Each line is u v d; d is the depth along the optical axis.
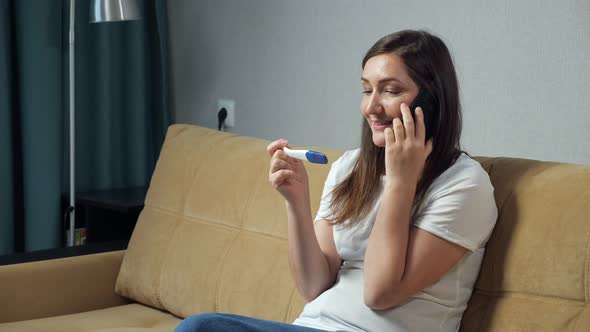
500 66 2.35
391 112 1.53
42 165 2.98
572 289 1.38
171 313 2.25
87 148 3.19
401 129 1.46
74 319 2.18
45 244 3.01
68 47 3.05
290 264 1.71
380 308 1.48
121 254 2.43
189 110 3.34
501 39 2.33
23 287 2.23
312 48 2.84
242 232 2.08
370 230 1.61
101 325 2.12
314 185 1.91
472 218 1.48
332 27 2.76
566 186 1.46
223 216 2.14
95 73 3.17
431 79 1.53
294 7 2.88
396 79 1.52
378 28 2.62
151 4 3.33
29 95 2.94
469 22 2.40
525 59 2.29
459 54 2.44
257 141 2.24
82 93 3.15
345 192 1.69
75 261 2.33
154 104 3.39
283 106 2.96
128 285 2.32
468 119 2.45
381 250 1.46
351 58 2.71
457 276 1.50
